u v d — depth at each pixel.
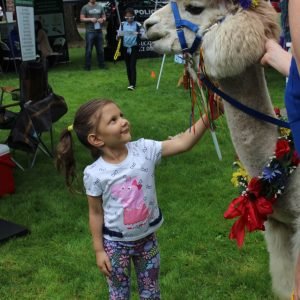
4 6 14.10
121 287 2.58
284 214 2.33
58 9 15.56
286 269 2.51
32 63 5.71
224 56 1.95
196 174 5.41
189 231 4.12
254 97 2.14
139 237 2.50
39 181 5.45
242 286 3.36
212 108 2.30
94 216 2.54
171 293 3.30
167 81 11.27
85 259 3.76
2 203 4.88
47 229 4.29
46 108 5.56
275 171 2.18
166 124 7.61
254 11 1.99
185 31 2.16
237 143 2.25
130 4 14.71
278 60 1.87
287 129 2.20
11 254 3.89
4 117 5.88
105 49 15.80
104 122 2.38
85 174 2.50
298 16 1.48
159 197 4.85
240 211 2.29
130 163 2.45
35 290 3.42
